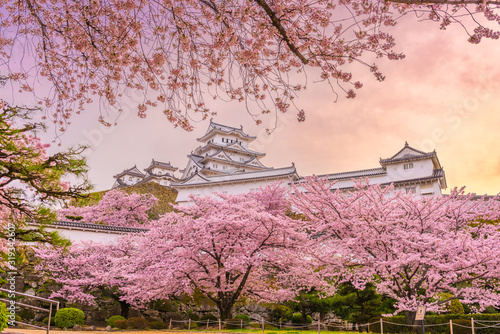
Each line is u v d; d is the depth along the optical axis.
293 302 21.52
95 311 20.72
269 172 44.56
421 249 14.29
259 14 4.18
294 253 18.36
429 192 36.19
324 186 16.55
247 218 18.58
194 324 20.20
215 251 18.23
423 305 13.14
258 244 18.36
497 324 12.97
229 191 45.16
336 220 16.45
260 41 4.28
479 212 16.05
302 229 18.73
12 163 7.46
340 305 19.00
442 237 15.99
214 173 56.34
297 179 43.12
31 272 19.34
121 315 20.78
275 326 20.23
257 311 22.78
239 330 16.34
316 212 17.39
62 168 7.42
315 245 17.88
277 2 4.04
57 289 20.19
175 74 4.60
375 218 16.25
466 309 17.88
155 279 17.86
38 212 8.09
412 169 38.16
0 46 5.12
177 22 4.26
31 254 19.41
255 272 19.33
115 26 4.48
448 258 14.76
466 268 13.76
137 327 18.17
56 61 5.17
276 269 19.97
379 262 14.30
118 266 20.16
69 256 20.52
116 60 4.62
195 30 4.32
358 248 15.77
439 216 16.25
